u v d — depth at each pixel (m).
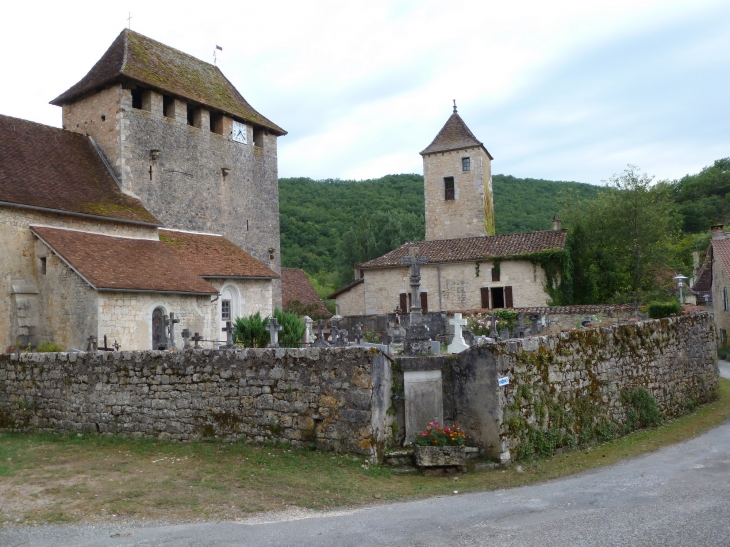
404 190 93.44
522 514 7.14
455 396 10.20
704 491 7.91
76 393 11.98
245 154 32.09
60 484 8.37
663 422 13.81
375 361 9.48
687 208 66.38
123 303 20.16
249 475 8.64
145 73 26.97
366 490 8.20
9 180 21.02
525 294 35.41
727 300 33.88
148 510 7.31
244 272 26.72
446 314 29.38
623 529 6.36
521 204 77.81
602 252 39.47
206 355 10.70
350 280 58.47
